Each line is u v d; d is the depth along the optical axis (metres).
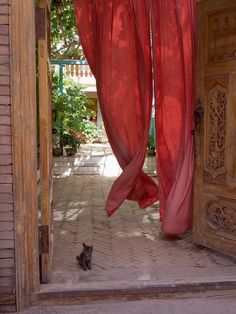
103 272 3.63
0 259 3.08
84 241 4.52
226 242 3.90
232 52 3.71
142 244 4.42
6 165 3.04
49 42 3.84
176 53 4.38
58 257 4.02
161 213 4.71
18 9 2.95
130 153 4.84
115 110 4.73
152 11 4.39
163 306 3.20
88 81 13.60
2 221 3.07
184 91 4.38
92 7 4.60
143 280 3.40
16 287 3.10
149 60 4.57
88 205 6.26
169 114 4.52
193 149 4.29
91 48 4.69
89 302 3.23
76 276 3.54
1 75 2.98
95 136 11.94
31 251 3.15
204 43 3.97
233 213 3.82
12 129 3.01
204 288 3.32
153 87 4.62
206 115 4.01
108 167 9.47
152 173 9.02
